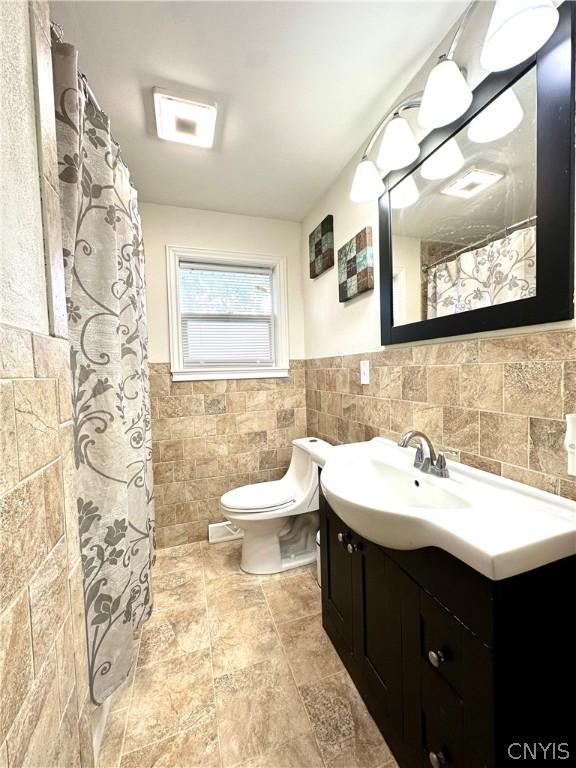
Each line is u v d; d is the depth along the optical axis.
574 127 0.70
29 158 0.53
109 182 1.00
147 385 1.48
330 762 0.90
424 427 1.21
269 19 0.97
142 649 1.29
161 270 2.08
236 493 1.87
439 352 1.13
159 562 1.92
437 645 0.71
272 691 1.11
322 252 1.95
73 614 0.64
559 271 0.74
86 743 0.67
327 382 2.03
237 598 1.59
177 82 1.18
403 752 0.85
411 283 1.25
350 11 0.95
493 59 0.72
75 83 0.82
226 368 2.27
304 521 1.97
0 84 0.46
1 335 0.43
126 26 0.98
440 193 1.09
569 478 0.74
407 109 1.22
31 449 0.50
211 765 0.90
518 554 0.57
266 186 1.89
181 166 1.69
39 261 0.55
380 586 0.93
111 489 0.98
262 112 1.34
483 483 0.92
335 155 1.63
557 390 0.76
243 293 2.35
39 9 0.57
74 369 0.90
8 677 0.42
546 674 0.62
